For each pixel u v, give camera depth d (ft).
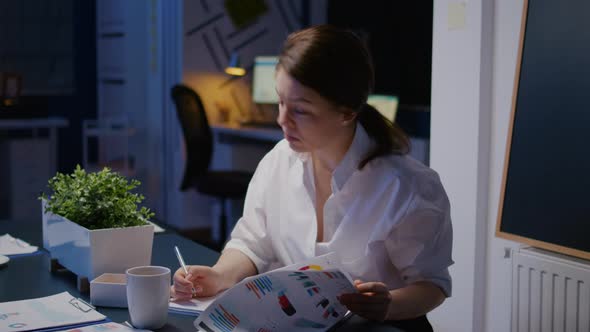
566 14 7.04
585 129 6.82
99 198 5.01
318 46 4.27
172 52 18.69
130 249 4.87
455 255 8.80
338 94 4.29
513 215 7.60
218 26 18.45
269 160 5.51
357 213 4.88
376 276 4.95
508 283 8.27
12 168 18.56
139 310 4.09
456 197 8.76
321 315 4.15
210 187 15.40
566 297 7.00
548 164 7.21
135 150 20.72
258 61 18.40
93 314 4.32
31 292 4.79
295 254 5.16
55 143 19.19
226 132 17.25
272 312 4.13
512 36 8.07
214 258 5.77
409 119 16.49
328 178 5.06
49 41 20.85
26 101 20.70
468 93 8.52
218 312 4.13
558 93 7.12
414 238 4.71
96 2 21.35
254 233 5.44
